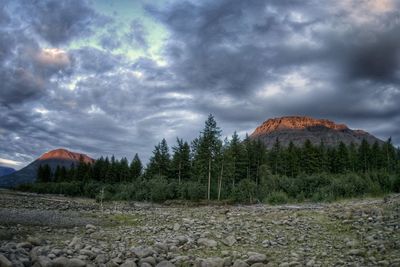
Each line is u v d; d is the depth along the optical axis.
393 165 76.62
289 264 10.22
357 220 15.99
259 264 10.25
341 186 41.12
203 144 56.84
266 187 52.34
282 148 88.44
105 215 24.08
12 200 37.91
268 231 15.23
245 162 68.12
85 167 111.31
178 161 70.69
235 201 51.00
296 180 50.62
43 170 133.12
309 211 20.88
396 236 12.59
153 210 32.19
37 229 16.47
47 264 9.37
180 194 57.16
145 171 78.25
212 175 60.06
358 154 87.56
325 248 12.43
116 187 76.31
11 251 10.41
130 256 11.03
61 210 28.52
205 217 20.86
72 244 12.62
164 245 12.24
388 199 24.06
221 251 12.08
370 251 11.27
